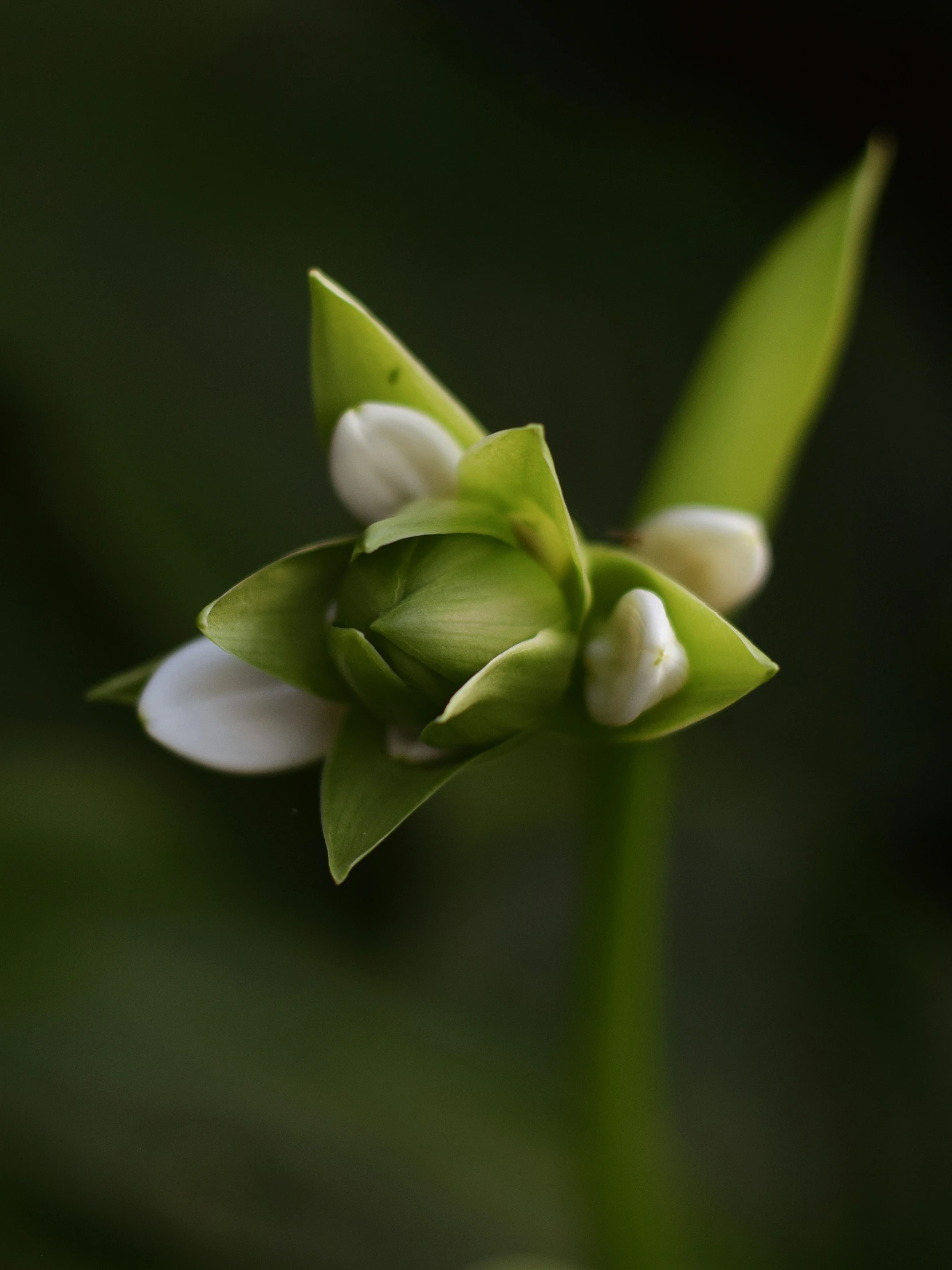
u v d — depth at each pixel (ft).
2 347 1.70
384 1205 1.40
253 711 1.16
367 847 1.13
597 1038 1.26
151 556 1.66
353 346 1.17
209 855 1.53
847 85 1.98
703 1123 1.49
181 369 1.74
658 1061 1.30
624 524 1.78
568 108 2.01
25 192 1.78
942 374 1.92
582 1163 1.28
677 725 1.14
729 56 2.00
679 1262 1.29
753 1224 1.45
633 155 1.98
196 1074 1.42
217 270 1.79
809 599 1.82
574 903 1.59
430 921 1.59
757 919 1.61
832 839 1.67
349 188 1.88
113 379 1.72
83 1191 1.38
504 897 1.60
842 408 1.90
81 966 1.44
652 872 1.25
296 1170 1.40
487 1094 1.45
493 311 1.85
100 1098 1.41
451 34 2.03
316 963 1.49
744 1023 1.54
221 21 1.94
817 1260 1.44
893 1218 1.46
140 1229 1.38
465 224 1.89
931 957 1.56
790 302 1.27
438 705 1.14
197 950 1.47
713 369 1.27
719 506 1.26
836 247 1.27
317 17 1.98
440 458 1.17
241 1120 1.41
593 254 1.91
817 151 1.99
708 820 1.68
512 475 1.14
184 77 1.90
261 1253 1.38
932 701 1.78
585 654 1.14
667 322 1.89
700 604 1.13
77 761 1.55
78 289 1.75
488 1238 1.39
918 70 1.94
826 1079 1.50
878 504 1.87
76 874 1.48
